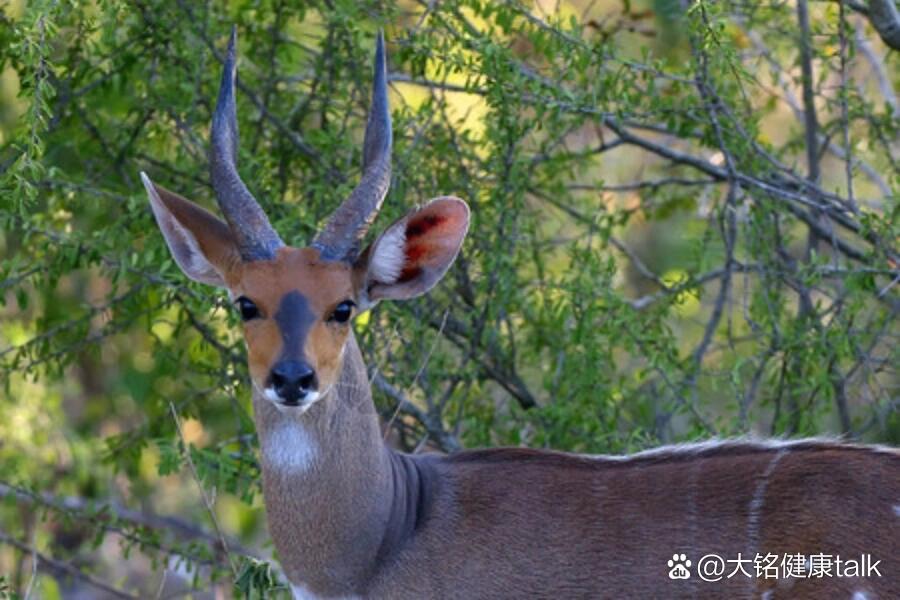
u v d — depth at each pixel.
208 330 11.45
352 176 11.03
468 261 11.05
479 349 11.12
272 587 9.09
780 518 8.12
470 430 10.91
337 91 11.36
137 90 11.38
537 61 12.15
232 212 8.17
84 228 11.66
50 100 11.23
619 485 8.35
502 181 10.84
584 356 10.64
